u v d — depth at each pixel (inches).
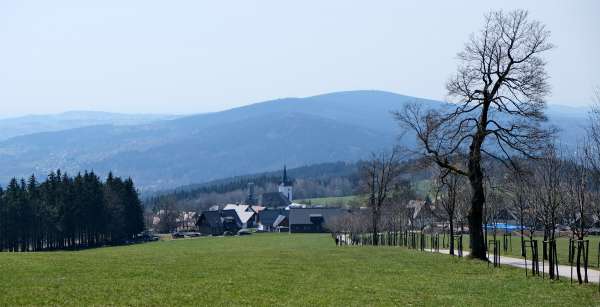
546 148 2630.4
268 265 2327.8
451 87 2568.9
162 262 2356.1
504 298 1545.3
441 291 1670.8
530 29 2466.8
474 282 1855.3
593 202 2930.6
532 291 1652.3
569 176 2896.2
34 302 1378.0
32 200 6579.7
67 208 6934.1
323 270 2190.0
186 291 1593.3
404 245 4751.5
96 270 1989.4
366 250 3398.1
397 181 5408.5
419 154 2684.5
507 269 2229.3
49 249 6924.2
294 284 1779.0
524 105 2488.9
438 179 3157.0
